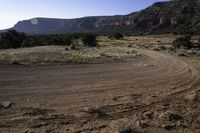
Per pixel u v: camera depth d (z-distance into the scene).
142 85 16.78
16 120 9.32
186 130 9.05
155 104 12.18
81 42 75.12
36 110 10.45
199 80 19.16
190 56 40.94
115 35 117.06
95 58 33.03
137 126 9.07
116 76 19.97
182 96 14.04
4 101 11.59
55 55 34.06
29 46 58.16
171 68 25.89
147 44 79.31
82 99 12.49
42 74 19.20
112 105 11.64
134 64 28.67
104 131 8.59
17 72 19.48
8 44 54.84
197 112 11.09
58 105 11.33
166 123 9.59
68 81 16.97
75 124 9.16
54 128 8.76
